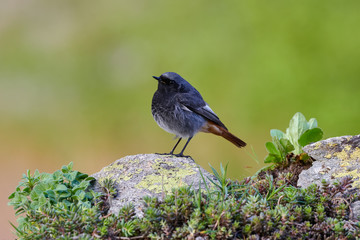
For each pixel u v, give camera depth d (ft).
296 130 23.63
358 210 17.40
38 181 19.33
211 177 20.22
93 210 16.19
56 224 15.78
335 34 49.37
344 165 19.97
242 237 15.79
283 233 15.61
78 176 19.74
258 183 20.20
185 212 15.87
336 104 45.96
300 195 17.54
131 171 20.63
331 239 15.88
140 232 15.89
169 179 19.93
